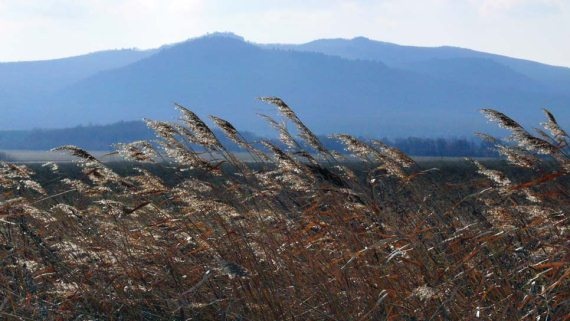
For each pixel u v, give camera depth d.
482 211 9.48
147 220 10.31
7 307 9.29
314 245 9.36
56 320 9.21
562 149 8.95
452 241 8.77
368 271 8.56
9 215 10.45
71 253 9.91
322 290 8.50
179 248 9.88
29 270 9.91
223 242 9.13
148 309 9.40
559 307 7.65
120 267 9.60
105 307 9.21
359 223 9.41
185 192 9.70
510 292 8.02
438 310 7.37
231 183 9.86
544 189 8.88
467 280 8.35
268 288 8.70
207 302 8.97
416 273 8.37
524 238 8.91
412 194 10.04
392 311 8.12
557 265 7.48
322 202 9.55
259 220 9.52
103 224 10.46
